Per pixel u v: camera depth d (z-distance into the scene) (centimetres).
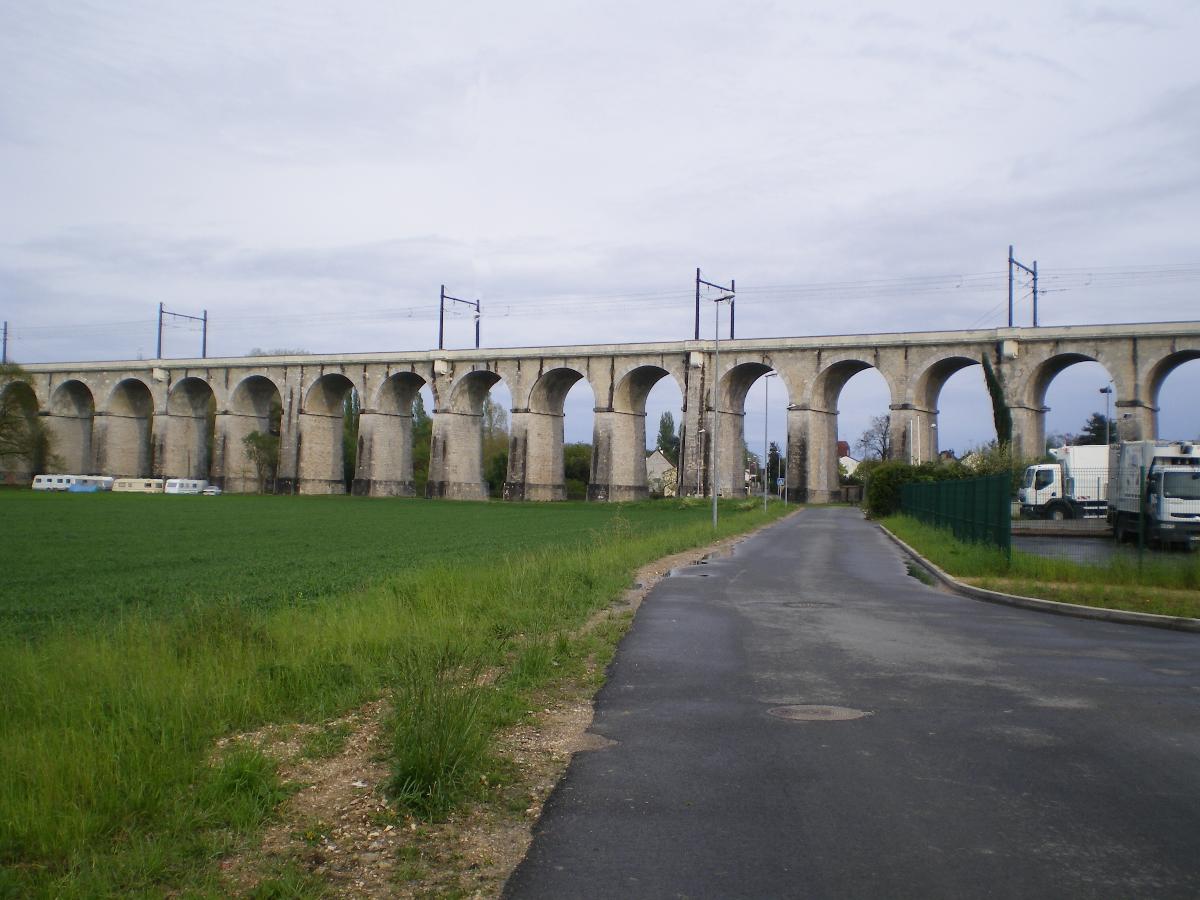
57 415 10919
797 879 568
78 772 668
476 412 9256
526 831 650
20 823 611
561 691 1073
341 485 9919
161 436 10194
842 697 1038
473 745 750
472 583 1783
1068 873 572
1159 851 605
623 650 1330
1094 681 1118
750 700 1028
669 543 3225
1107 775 757
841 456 15600
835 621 1617
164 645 1102
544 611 1572
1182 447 3162
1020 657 1274
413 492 9644
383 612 1406
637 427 8569
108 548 3281
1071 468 5122
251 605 1753
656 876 575
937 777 755
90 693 902
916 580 2339
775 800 705
